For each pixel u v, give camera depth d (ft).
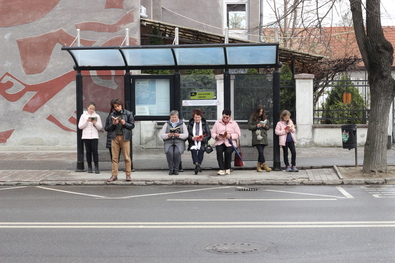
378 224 23.97
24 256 19.47
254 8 84.33
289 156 52.44
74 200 31.91
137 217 26.27
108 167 46.37
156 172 43.75
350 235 21.99
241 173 42.55
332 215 26.16
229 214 26.78
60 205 30.07
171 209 28.40
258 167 43.21
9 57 59.41
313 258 18.74
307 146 59.36
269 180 38.45
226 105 43.75
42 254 19.71
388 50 38.78
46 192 35.47
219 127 41.88
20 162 50.03
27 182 39.27
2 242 21.50
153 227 23.97
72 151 58.90
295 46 83.97
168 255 19.38
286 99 60.23
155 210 28.17
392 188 35.60
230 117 41.98
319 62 70.54
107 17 59.21
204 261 18.57
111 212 27.71
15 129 59.47
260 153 42.78
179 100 44.24
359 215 26.08
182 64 44.09
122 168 45.27
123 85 44.37
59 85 59.26
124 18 59.16
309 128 59.26
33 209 28.81
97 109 44.65
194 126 42.27
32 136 59.41
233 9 85.40
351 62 71.26
